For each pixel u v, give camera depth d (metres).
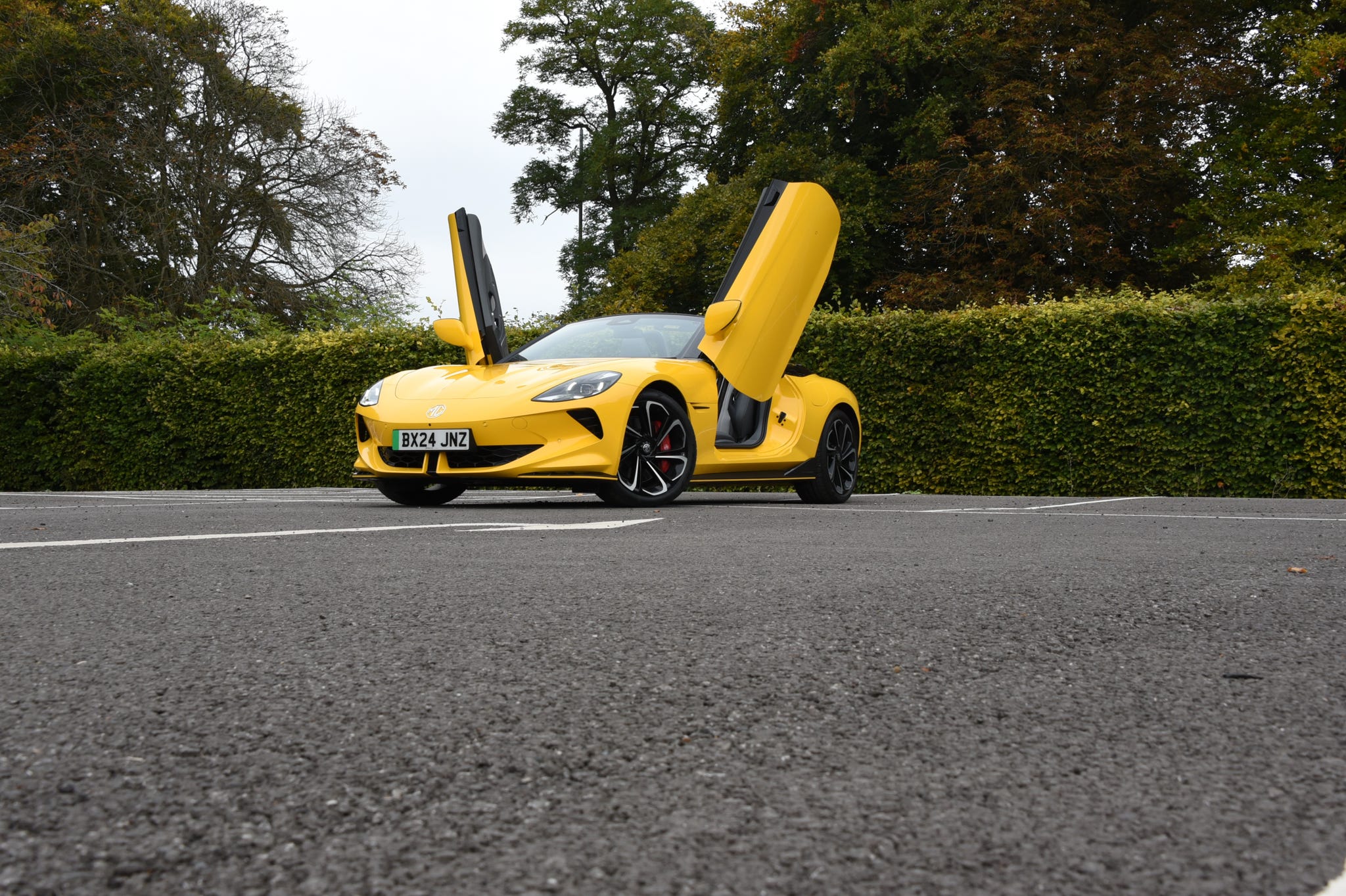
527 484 4.90
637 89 27.20
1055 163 16.42
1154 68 16.08
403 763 0.97
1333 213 15.52
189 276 20.83
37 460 11.47
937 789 0.92
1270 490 8.11
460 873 0.73
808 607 1.93
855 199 17.81
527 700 1.22
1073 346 8.53
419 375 5.29
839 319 9.16
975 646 1.58
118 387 11.08
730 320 5.59
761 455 5.81
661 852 0.77
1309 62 14.80
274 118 21.30
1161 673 1.40
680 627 1.71
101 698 1.22
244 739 1.05
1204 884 0.71
